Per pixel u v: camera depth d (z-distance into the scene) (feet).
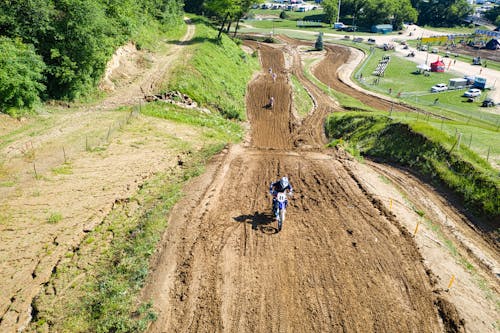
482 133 73.92
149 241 36.63
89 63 84.38
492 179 48.62
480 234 43.55
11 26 74.08
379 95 187.52
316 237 37.70
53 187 48.01
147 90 97.81
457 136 64.03
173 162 60.18
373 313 28.12
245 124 107.76
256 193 48.11
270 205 44.65
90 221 41.42
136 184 51.01
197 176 53.52
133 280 31.71
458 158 55.52
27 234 38.29
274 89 140.87
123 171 54.49
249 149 72.23
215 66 135.74
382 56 291.38
